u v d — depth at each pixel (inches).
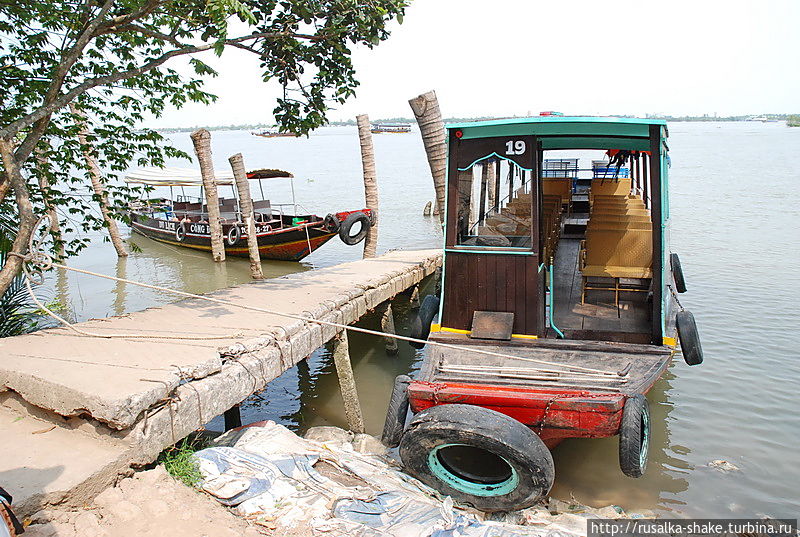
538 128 244.7
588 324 278.8
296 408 314.8
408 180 1633.9
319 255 736.3
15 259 241.0
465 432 187.0
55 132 313.6
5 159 245.8
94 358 210.1
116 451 174.2
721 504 218.1
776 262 557.6
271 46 276.2
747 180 1296.8
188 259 720.3
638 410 194.5
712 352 351.3
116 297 530.9
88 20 266.5
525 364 229.0
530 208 249.3
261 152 3786.9
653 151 239.9
